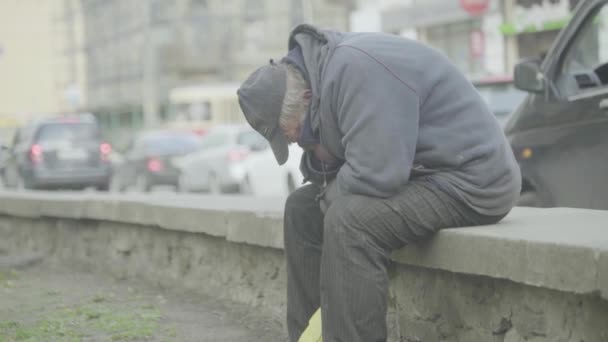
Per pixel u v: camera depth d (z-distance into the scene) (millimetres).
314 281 6207
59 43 132625
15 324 7898
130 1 107875
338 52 5359
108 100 116250
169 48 100125
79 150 36562
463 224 5484
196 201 9875
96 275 10992
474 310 5613
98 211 11070
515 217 6055
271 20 99000
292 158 26328
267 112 5629
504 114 17797
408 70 5262
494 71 40781
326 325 5363
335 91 5324
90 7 122312
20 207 13125
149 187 39688
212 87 66000
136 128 107125
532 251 4812
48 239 12750
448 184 5352
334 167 5906
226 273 8797
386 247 5402
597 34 8523
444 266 5465
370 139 5172
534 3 36906
